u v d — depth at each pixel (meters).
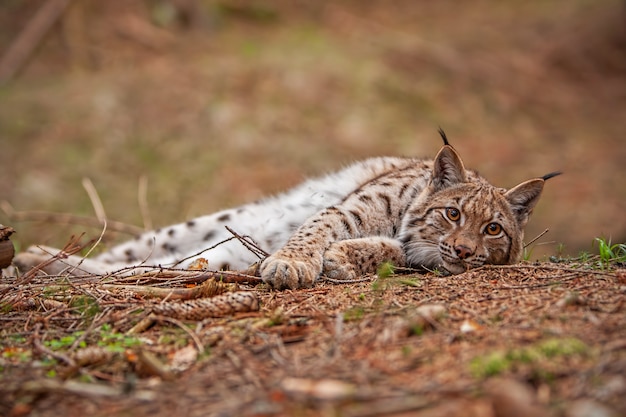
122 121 21.23
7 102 21.69
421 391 4.77
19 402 5.12
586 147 24.28
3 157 19.56
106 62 24.42
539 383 4.77
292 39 27.05
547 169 22.55
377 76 25.05
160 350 5.91
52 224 16.25
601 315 5.71
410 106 24.36
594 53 29.92
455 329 5.71
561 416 4.43
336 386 4.88
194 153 20.52
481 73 27.16
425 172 9.56
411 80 25.75
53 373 5.55
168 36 26.09
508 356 4.99
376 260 8.55
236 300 6.55
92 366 5.65
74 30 25.28
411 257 8.77
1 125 20.61
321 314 6.34
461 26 30.88
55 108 21.48
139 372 5.49
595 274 7.02
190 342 5.99
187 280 7.75
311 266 7.94
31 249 10.00
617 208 20.06
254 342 5.84
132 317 6.57
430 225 8.64
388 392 4.80
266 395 4.88
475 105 25.44
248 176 19.86
